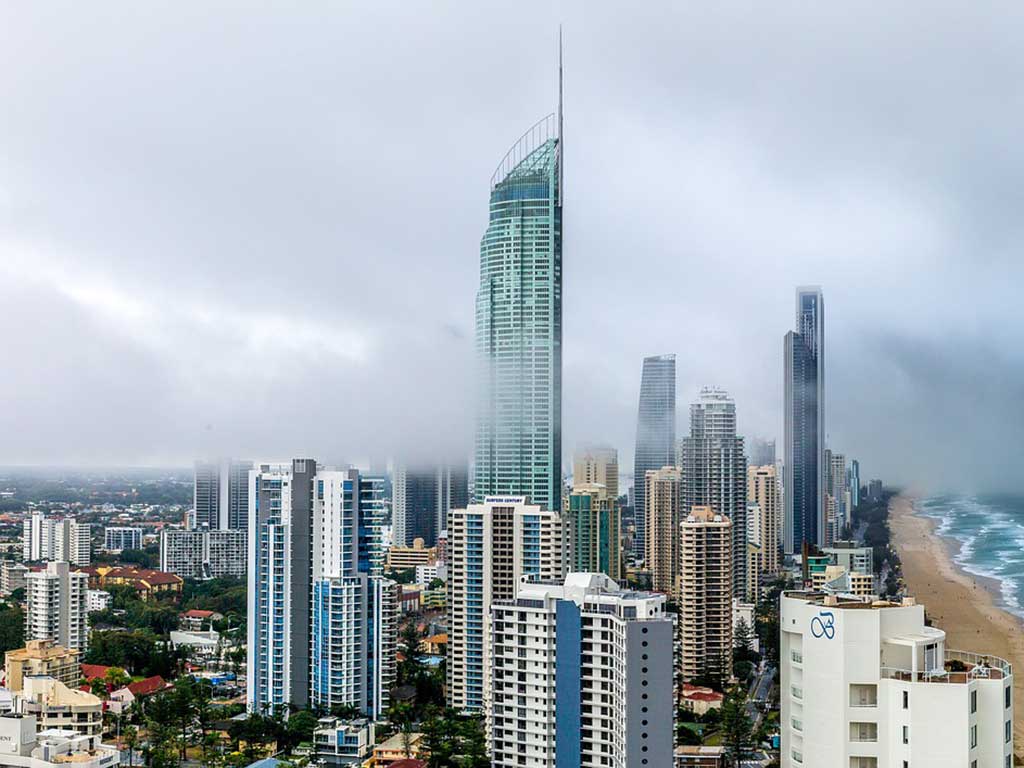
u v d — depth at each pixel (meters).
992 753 164.25
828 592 190.00
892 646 167.38
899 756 163.88
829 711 168.12
